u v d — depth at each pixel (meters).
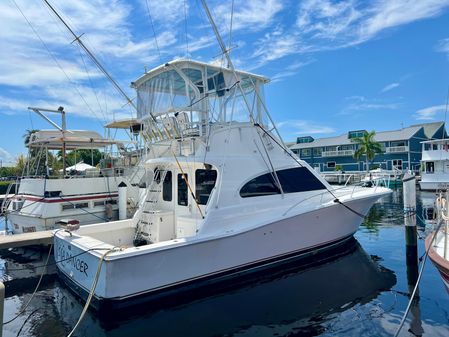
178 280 5.57
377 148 38.28
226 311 5.41
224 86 7.30
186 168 6.97
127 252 5.07
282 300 5.77
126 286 5.08
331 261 7.82
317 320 5.08
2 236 8.88
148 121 7.85
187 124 6.96
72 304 5.93
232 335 4.73
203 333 4.79
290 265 7.09
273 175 7.22
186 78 6.80
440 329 4.68
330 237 7.80
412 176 7.64
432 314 5.12
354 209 8.12
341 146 44.34
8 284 7.26
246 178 6.80
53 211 10.22
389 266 7.48
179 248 5.52
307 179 7.81
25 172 12.06
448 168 24.94
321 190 7.92
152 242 6.93
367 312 5.26
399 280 6.57
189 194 6.89
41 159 11.98
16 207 10.94
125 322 5.10
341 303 5.62
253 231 6.32
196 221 6.33
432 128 43.78
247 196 6.70
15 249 9.79
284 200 7.20
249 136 7.24
